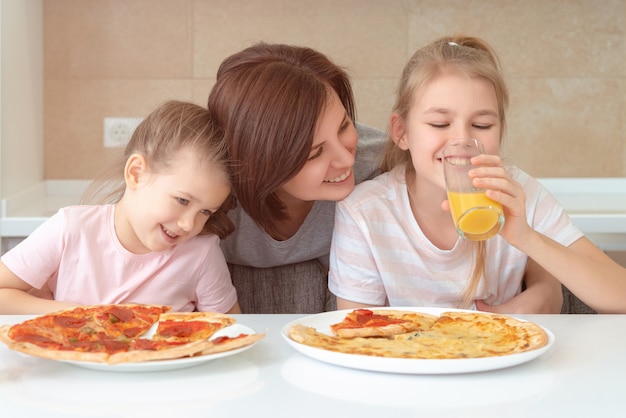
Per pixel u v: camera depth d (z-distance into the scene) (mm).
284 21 2838
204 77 2855
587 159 2910
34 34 2713
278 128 1280
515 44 2861
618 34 2863
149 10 2836
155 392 801
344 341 938
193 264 1420
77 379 841
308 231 1622
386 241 1441
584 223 2176
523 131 2898
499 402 772
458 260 1448
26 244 1389
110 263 1400
